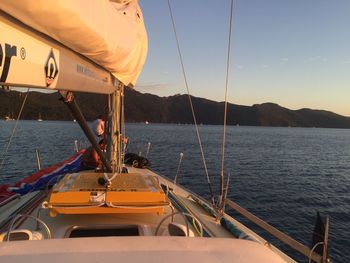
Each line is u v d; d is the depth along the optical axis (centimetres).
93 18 201
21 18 146
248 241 194
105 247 175
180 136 8812
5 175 2150
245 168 3309
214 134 11644
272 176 2886
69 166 673
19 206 439
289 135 14150
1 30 137
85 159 682
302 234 1377
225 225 411
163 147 5141
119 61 335
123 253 170
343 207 1883
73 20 175
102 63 294
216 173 2847
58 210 333
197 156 4138
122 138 597
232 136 10894
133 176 420
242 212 411
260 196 2061
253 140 9000
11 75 149
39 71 174
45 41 181
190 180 2469
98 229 353
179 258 168
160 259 167
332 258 1144
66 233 336
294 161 4216
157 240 186
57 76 200
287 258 334
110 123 548
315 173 3225
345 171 3466
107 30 240
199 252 175
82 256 165
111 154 547
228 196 2022
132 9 402
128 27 336
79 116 353
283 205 1864
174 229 282
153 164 3225
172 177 2573
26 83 167
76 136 5862
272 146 6888
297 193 2203
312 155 5209
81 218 371
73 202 339
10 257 162
